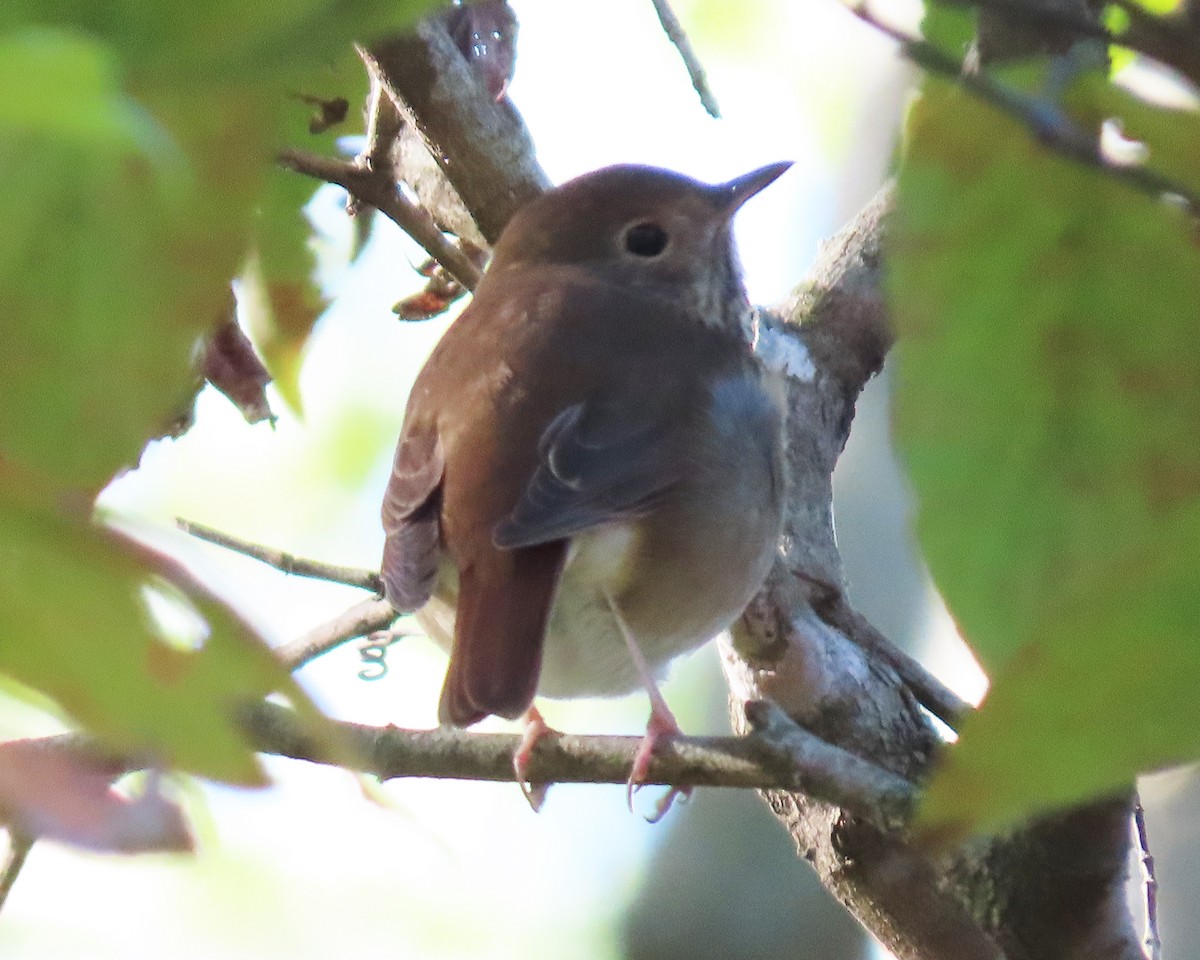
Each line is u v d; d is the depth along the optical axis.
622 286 8.58
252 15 2.24
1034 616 2.64
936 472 2.75
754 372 8.31
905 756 7.23
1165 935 9.65
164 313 2.70
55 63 1.71
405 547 7.46
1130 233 2.76
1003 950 5.46
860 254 8.61
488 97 7.50
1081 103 2.89
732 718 7.80
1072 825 5.15
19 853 5.88
